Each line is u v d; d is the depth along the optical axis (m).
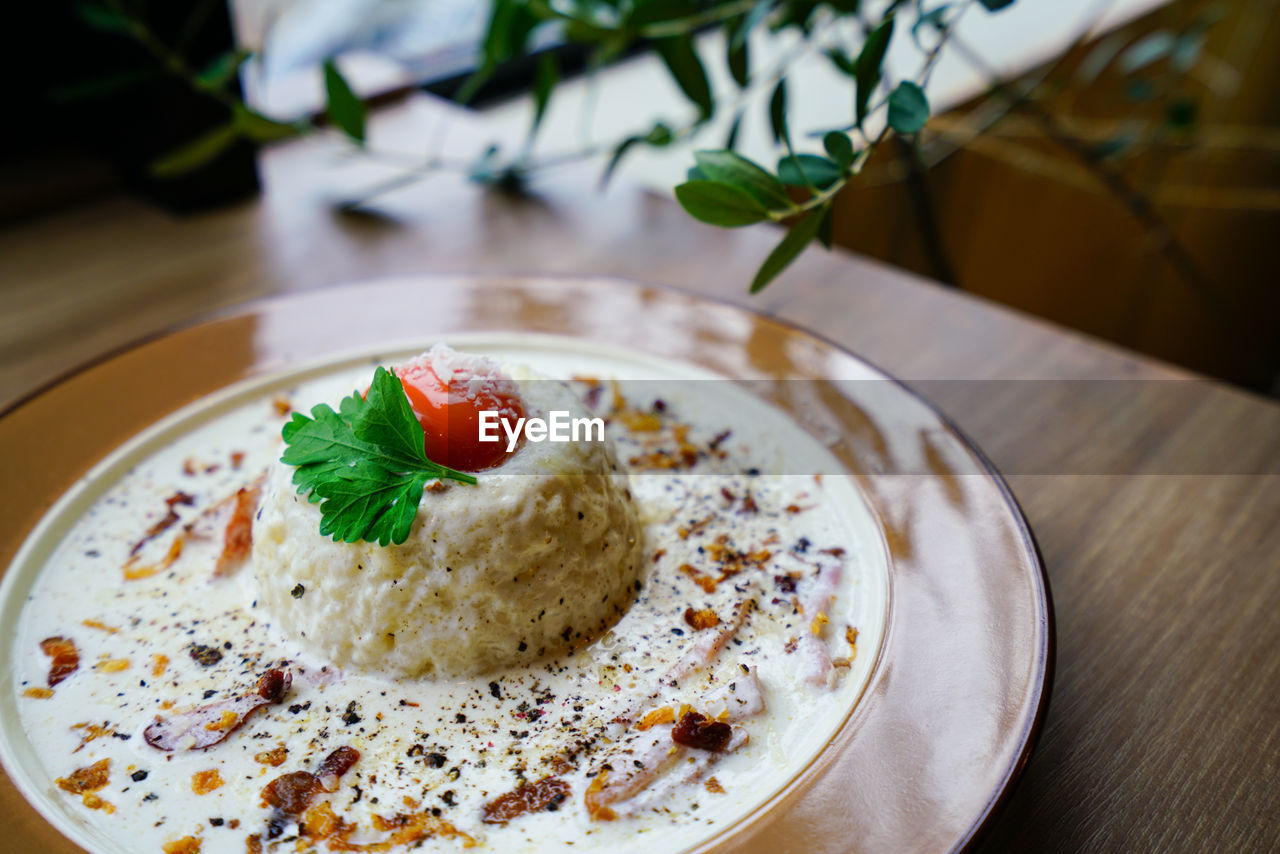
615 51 0.43
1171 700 0.29
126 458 0.32
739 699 0.27
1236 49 0.75
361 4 0.61
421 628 0.28
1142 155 0.72
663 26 0.39
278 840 0.25
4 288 0.41
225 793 0.25
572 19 0.40
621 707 0.27
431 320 0.37
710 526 0.31
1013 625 0.27
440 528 0.28
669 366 0.35
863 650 0.28
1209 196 0.75
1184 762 0.27
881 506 0.31
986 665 0.26
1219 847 0.26
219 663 0.28
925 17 0.30
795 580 0.30
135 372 0.34
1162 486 0.34
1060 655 0.30
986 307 0.42
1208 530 0.33
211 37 0.45
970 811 0.24
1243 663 0.29
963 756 0.25
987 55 0.67
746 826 0.24
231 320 0.36
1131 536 0.33
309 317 0.36
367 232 0.46
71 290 0.41
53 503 0.31
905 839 0.23
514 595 0.28
